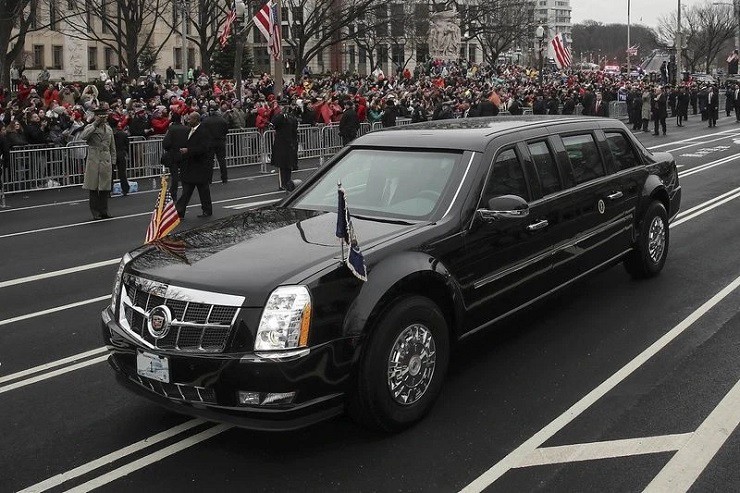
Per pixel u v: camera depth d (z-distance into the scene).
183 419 5.22
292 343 4.28
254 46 74.19
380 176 5.93
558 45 40.84
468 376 5.79
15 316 7.73
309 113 24.61
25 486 4.38
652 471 4.36
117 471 4.52
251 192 17.08
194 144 13.27
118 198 16.66
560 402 5.30
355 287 4.57
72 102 22.14
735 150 23.27
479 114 24.55
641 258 7.97
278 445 4.78
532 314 7.22
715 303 7.46
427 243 5.09
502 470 4.41
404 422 4.83
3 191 15.81
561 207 6.31
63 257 10.52
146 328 4.58
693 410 5.12
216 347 4.33
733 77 65.12
